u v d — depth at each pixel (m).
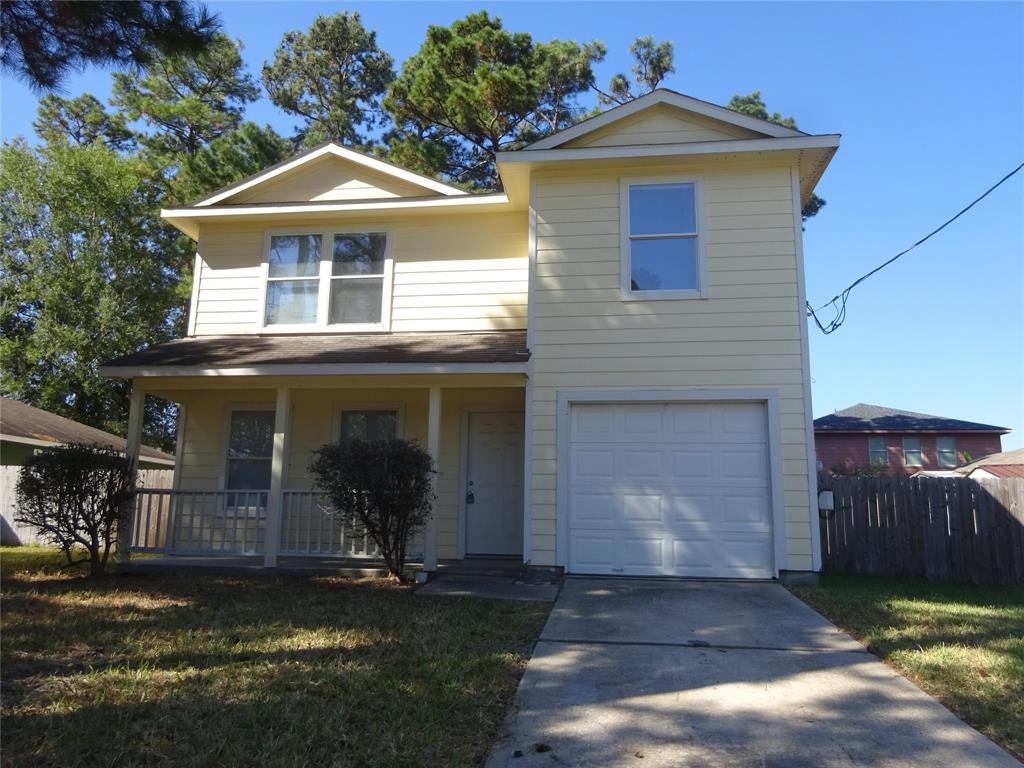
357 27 26.30
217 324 11.41
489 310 10.95
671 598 7.64
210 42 6.32
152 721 3.98
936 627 6.38
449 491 10.51
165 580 8.90
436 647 5.59
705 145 9.20
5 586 8.41
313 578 9.10
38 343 25.12
